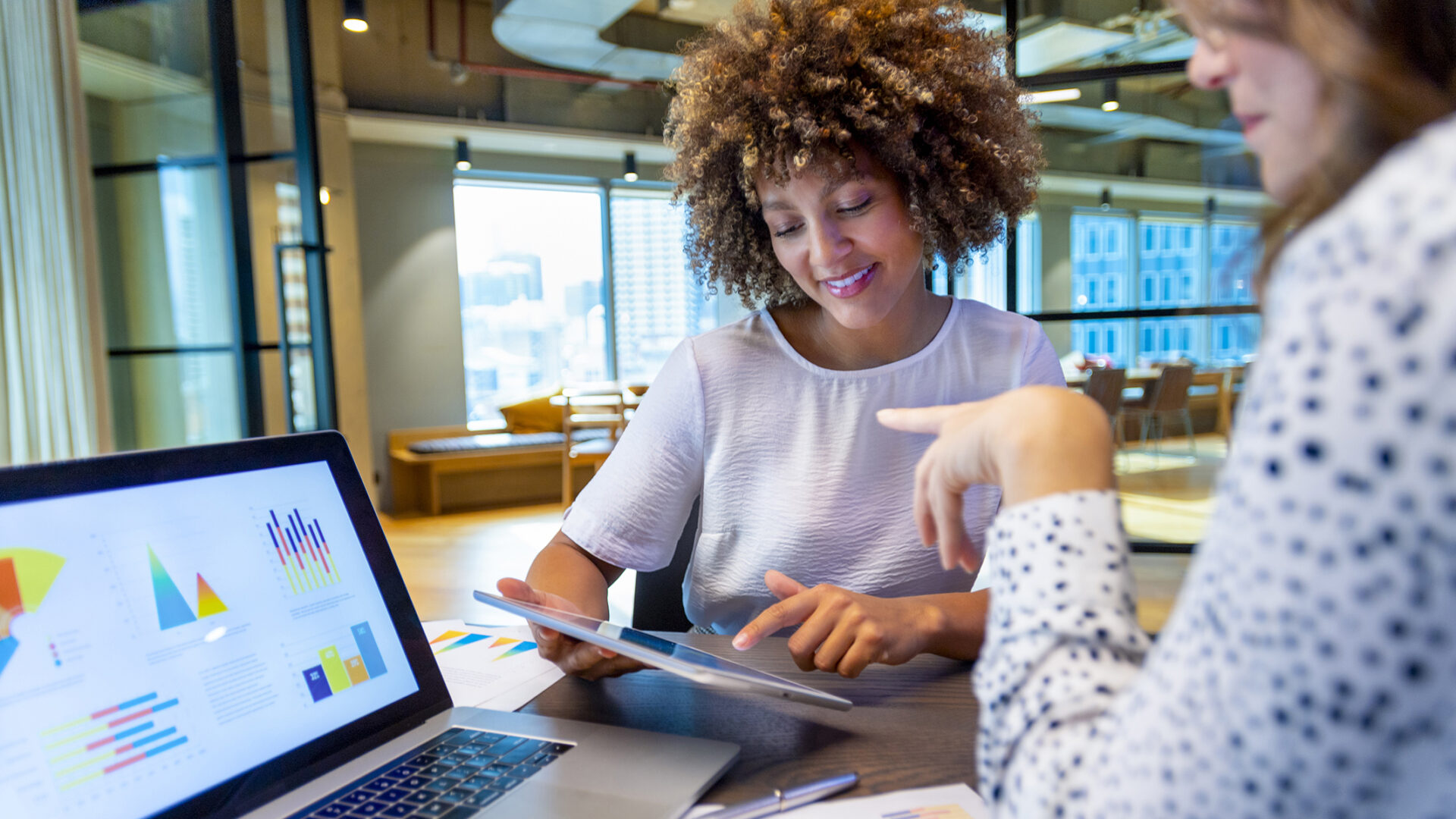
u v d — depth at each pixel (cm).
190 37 319
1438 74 27
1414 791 22
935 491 43
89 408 326
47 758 48
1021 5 299
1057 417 38
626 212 798
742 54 96
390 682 68
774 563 107
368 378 677
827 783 58
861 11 92
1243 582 24
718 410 107
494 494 672
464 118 674
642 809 54
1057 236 356
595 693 79
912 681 80
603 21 550
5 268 323
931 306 110
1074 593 34
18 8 312
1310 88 29
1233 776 24
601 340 798
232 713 57
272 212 318
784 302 117
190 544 60
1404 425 21
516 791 56
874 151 92
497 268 752
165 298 339
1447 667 21
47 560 52
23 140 318
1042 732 32
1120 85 311
